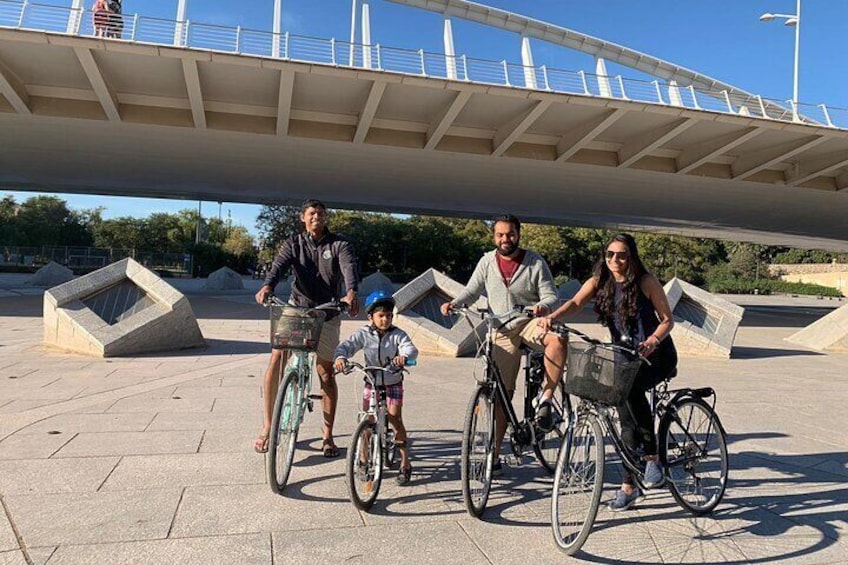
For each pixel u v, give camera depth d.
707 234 46.88
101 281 9.83
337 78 20.08
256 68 19.39
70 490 3.59
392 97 21.53
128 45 17.98
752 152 26.53
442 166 26.78
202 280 40.72
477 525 3.34
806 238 45.50
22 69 19.48
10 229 53.91
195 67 18.92
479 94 21.05
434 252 50.78
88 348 8.95
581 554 3.05
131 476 3.86
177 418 5.39
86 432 4.84
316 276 4.35
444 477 4.10
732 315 11.98
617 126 23.86
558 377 3.81
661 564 2.97
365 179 28.47
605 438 3.70
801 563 3.01
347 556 2.91
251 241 66.94
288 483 3.86
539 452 4.17
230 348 10.31
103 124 22.16
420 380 7.91
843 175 28.83
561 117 23.11
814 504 3.83
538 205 33.28
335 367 3.76
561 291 30.25
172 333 9.70
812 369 10.45
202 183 29.45
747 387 8.35
